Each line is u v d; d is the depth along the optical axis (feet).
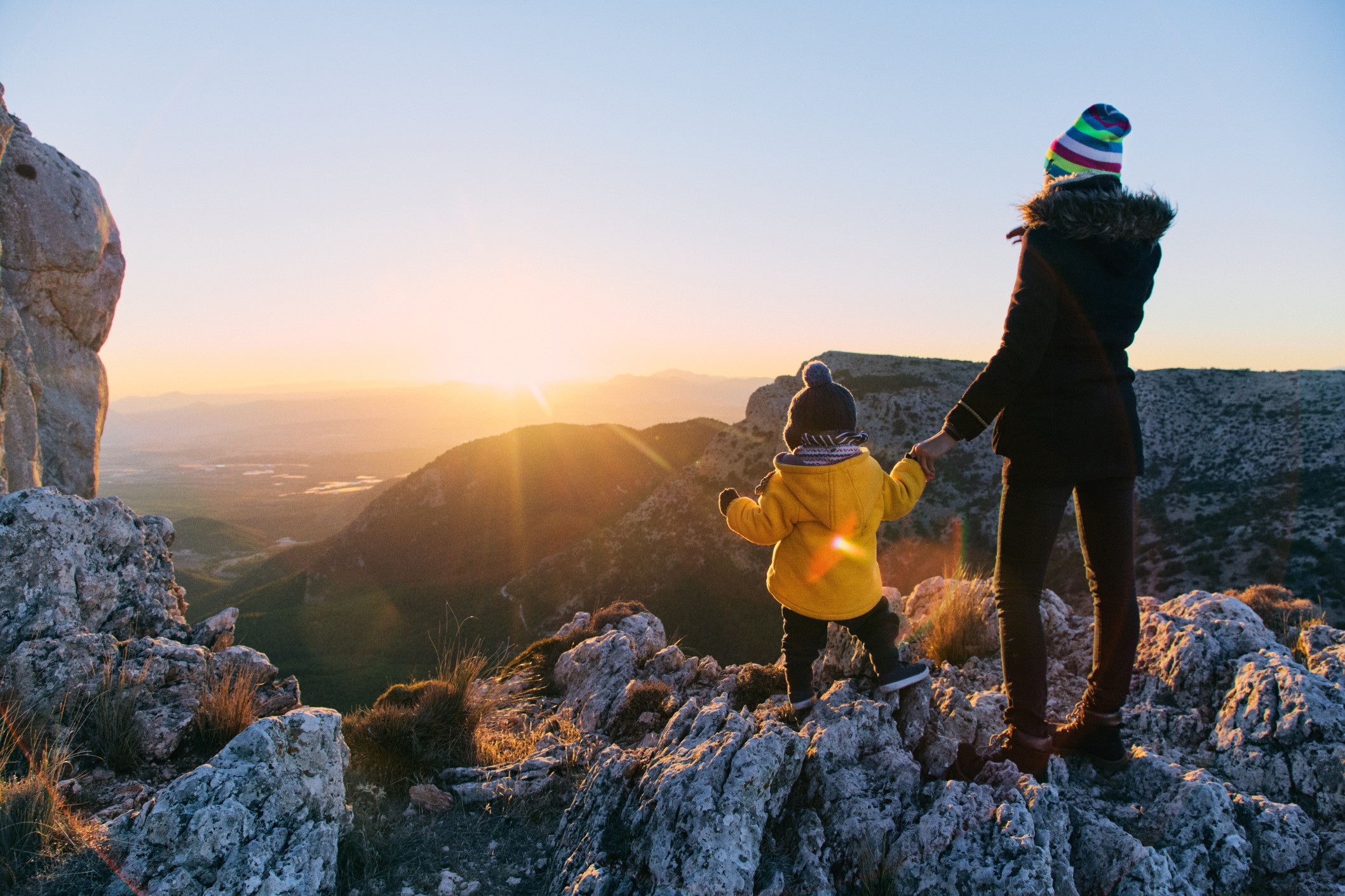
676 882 8.32
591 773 10.87
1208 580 140.05
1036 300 8.94
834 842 9.16
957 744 10.69
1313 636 15.19
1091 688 10.38
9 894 8.34
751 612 196.65
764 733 9.81
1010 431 9.58
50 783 10.75
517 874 10.47
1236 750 11.05
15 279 32.94
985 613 16.61
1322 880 8.82
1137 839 9.18
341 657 203.62
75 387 35.42
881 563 187.73
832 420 10.04
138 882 8.41
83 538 16.48
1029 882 7.92
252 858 8.76
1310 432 178.60
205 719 14.69
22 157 33.47
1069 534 159.33
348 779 13.15
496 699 20.44
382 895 9.77
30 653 14.14
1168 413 208.33
